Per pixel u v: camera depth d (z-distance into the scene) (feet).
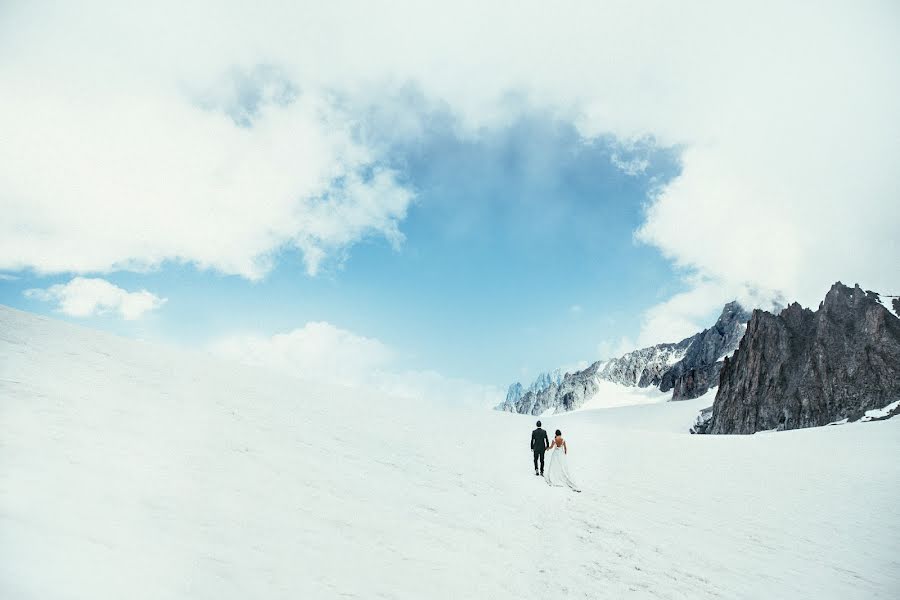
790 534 46.50
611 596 25.85
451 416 106.93
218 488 24.23
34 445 20.75
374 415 77.61
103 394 34.78
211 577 15.65
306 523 24.13
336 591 18.20
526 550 31.99
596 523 42.11
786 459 102.12
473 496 43.11
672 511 50.80
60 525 14.97
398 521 29.89
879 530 50.26
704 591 28.73
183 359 75.77
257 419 45.83
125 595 12.61
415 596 20.24
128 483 20.68
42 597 11.00
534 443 63.31
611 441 111.04
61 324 69.87
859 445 131.54
